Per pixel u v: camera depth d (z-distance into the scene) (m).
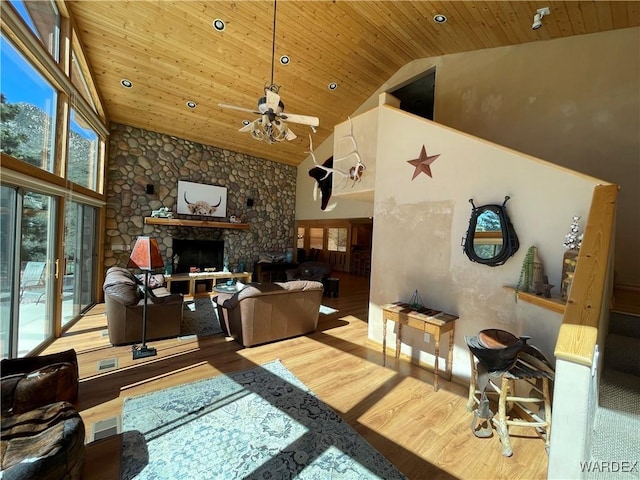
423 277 3.45
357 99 6.93
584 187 2.25
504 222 2.67
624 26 3.59
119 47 4.66
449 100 5.39
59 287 3.85
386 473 1.82
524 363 2.11
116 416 2.32
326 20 4.69
